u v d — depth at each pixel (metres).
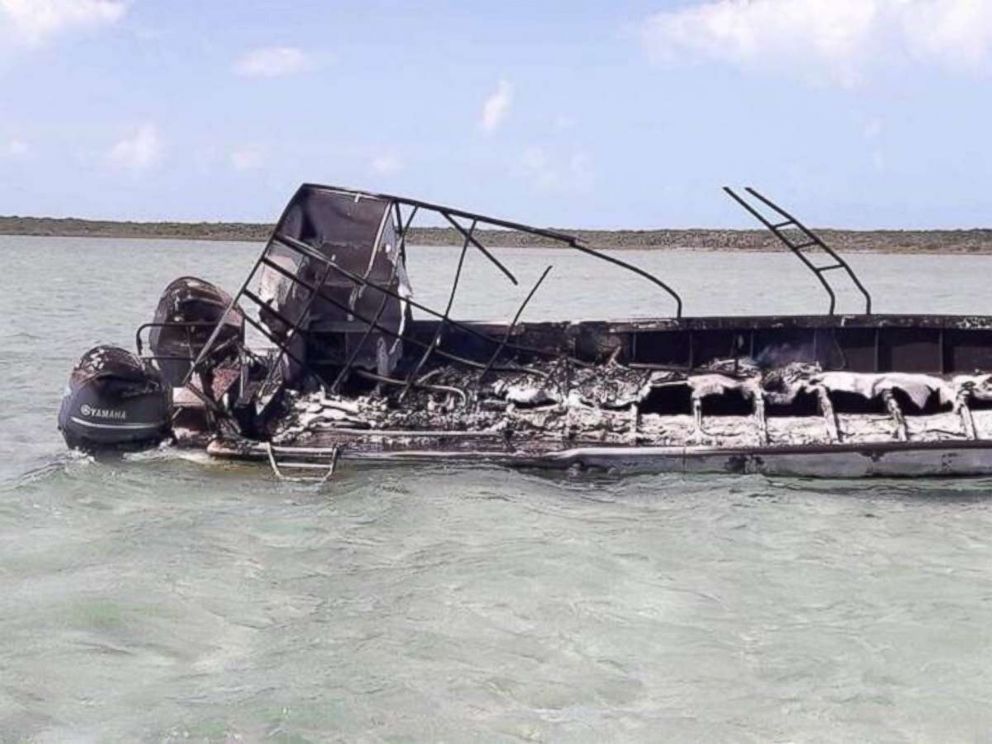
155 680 7.72
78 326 32.06
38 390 19.75
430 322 14.62
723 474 12.49
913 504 12.01
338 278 13.59
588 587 9.53
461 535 10.86
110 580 9.60
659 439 12.78
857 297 53.47
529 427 13.03
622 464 12.44
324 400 13.29
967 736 7.09
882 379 13.54
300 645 8.32
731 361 14.62
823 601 9.28
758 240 131.12
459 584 9.58
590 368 14.22
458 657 8.14
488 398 13.57
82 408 12.58
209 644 8.34
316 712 7.27
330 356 13.77
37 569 9.87
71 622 8.66
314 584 9.58
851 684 7.76
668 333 14.69
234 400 13.09
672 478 12.48
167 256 102.69
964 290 59.94
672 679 7.82
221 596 9.28
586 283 65.56
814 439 12.69
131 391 12.60
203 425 13.37
